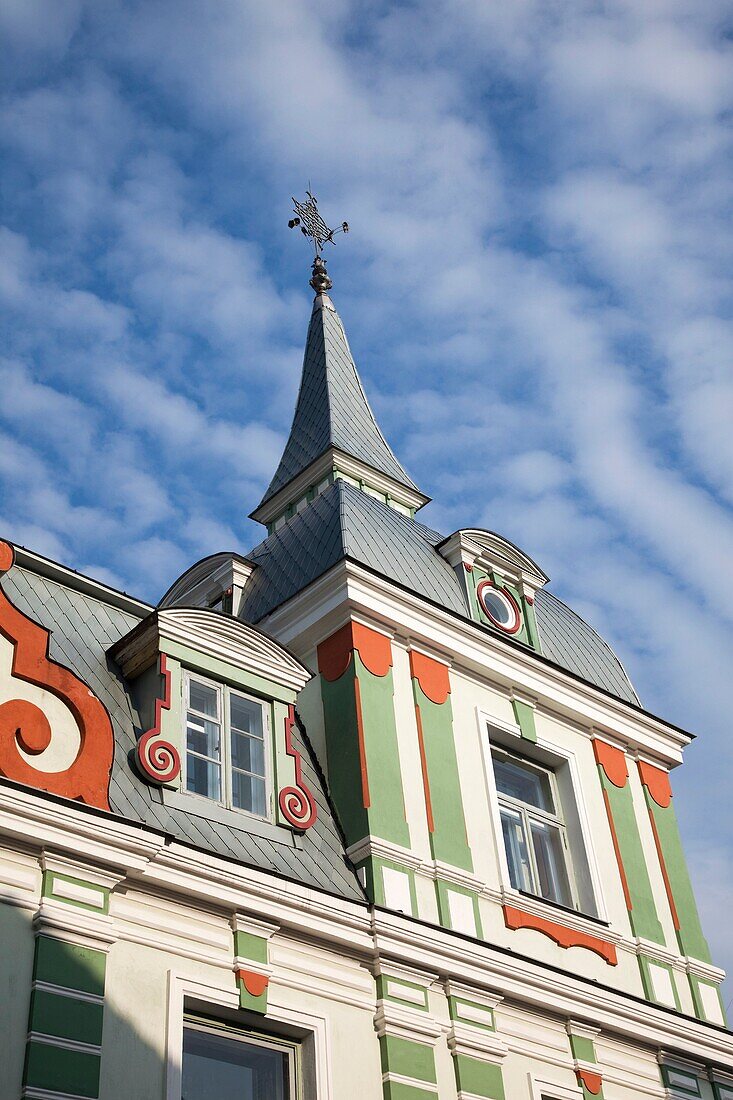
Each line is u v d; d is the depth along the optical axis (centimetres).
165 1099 1287
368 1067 1484
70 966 1284
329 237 3184
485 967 1647
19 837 1309
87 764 1429
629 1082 1766
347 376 2788
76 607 1688
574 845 1956
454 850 1745
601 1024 1761
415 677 1866
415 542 2067
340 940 1527
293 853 1590
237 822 1562
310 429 2650
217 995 1388
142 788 1495
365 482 2533
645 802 2112
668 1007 1864
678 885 2053
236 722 1658
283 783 1644
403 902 1633
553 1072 1670
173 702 1577
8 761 1373
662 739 2197
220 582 2067
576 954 1817
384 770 1738
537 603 2231
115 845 1362
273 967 1458
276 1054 1446
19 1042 1218
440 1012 1590
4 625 1465
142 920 1373
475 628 1961
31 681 1449
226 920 1447
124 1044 1291
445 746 1841
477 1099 1540
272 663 1708
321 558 1950
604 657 2238
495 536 2142
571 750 2041
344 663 1816
